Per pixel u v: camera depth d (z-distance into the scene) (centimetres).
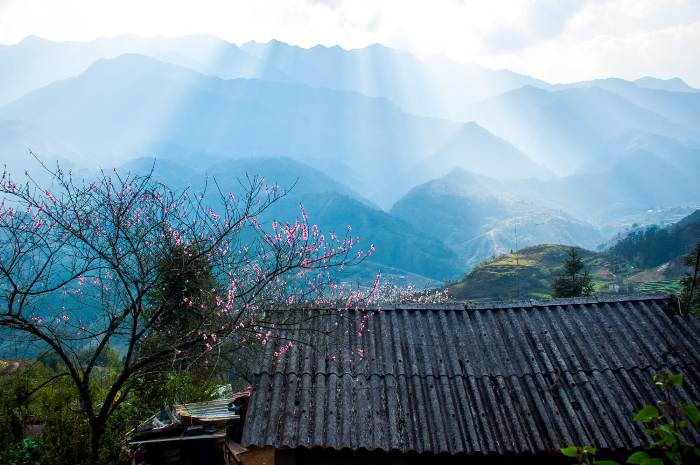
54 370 1534
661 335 934
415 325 979
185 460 1090
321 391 838
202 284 1150
